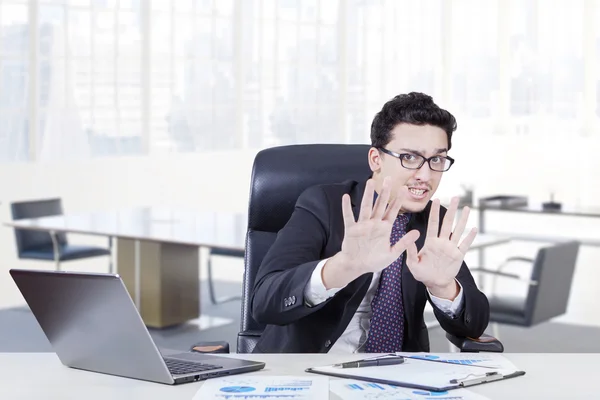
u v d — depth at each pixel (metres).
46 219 6.43
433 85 11.23
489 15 11.11
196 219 6.51
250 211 3.14
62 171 8.02
